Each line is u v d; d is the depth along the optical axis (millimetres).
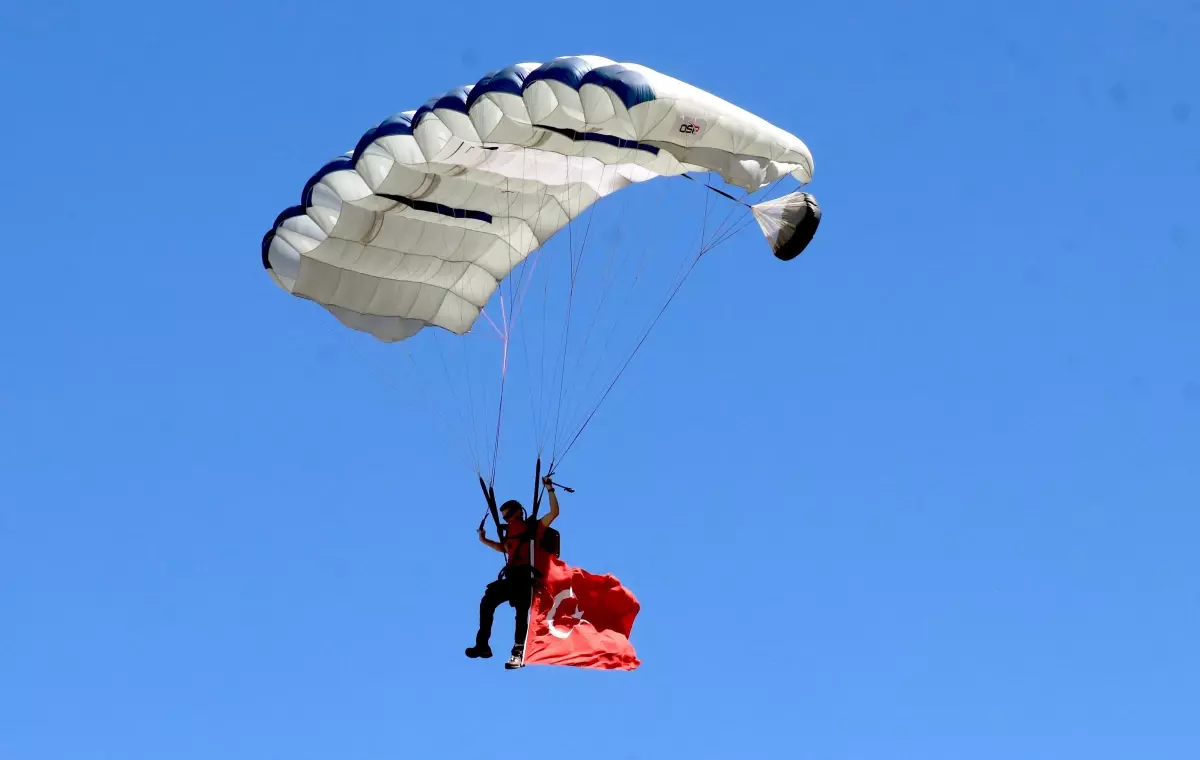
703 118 30250
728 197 32531
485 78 31078
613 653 32438
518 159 33031
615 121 30109
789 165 31781
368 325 35875
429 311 36156
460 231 34906
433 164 32844
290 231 34562
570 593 32781
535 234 35312
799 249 32250
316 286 35188
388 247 34781
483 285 36094
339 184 33594
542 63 30859
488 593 32250
